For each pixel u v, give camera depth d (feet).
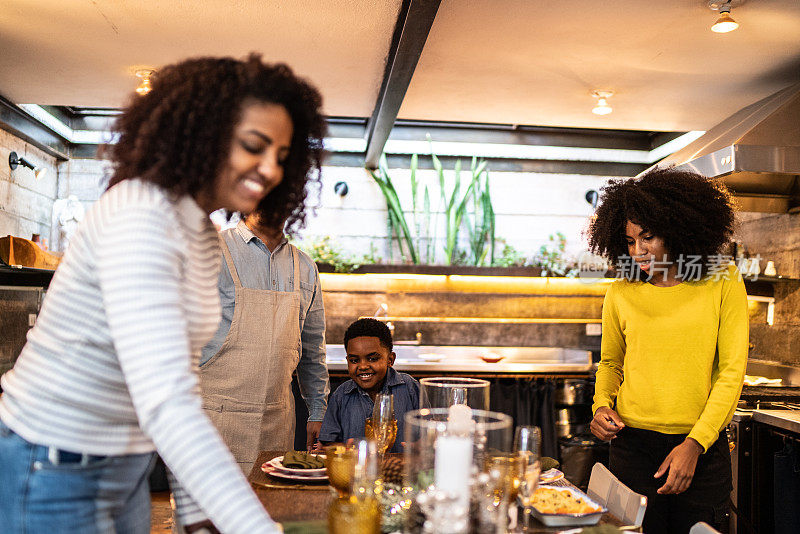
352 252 18.84
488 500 3.51
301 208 4.54
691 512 6.74
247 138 3.56
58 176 17.94
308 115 4.10
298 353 8.42
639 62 11.59
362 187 18.94
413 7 8.77
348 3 9.63
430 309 18.51
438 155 19.12
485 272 18.01
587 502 4.85
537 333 18.69
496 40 10.78
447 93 13.42
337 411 8.30
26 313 11.09
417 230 18.69
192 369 3.93
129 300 3.12
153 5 9.79
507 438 3.70
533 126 19.13
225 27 10.50
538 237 19.33
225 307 7.72
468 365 15.03
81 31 10.71
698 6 9.52
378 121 14.02
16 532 3.35
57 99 13.97
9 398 3.50
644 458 7.02
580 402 15.02
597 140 19.38
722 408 6.59
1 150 14.61
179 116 3.49
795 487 9.10
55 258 13.01
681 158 12.31
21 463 3.34
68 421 3.38
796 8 9.46
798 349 13.10
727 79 12.28
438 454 3.30
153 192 3.42
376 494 3.95
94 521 3.45
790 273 13.66
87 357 3.38
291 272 8.30
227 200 3.74
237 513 2.87
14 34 10.85
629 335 7.28
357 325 8.30
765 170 10.34
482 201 18.85
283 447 8.07
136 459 3.67
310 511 4.58
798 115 10.84
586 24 10.15
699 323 6.84
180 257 3.46
